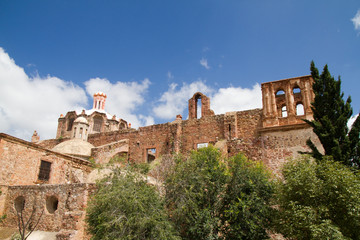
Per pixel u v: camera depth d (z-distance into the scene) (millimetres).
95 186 21000
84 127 45469
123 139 42844
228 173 19031
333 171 15953
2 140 26141
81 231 19906
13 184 26406
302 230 15367
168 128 39062
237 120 34094
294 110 29344
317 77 23422
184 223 17953
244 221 16719
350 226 15109
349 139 20922
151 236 15289
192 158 20188
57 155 30984
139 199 16047
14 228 23844
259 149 28422
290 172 17969
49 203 23672
